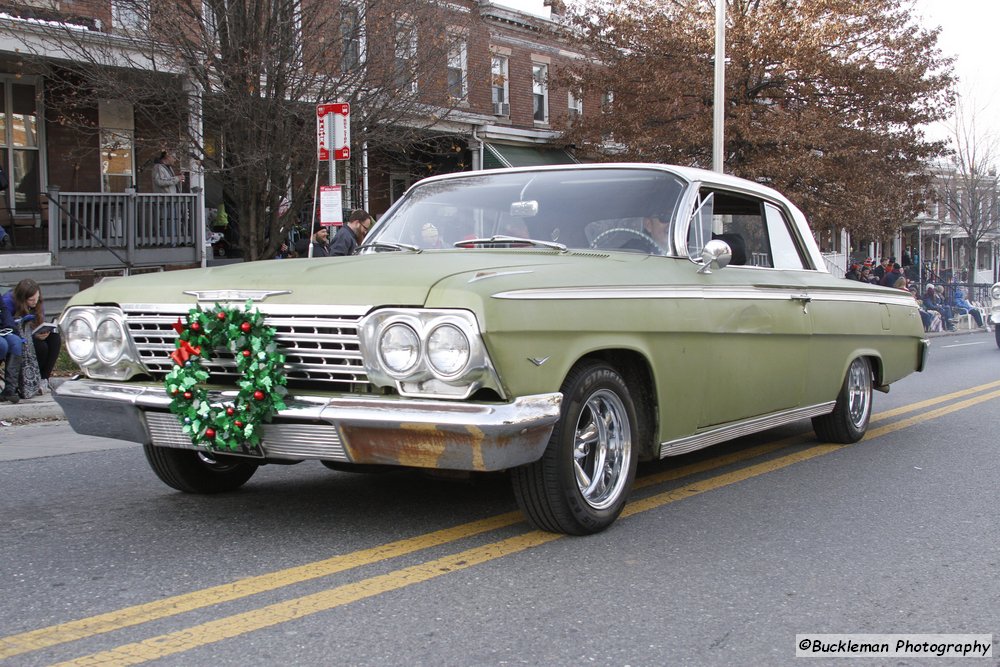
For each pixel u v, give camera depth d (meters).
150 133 17.86
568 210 5.36
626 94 24.61
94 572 4.00
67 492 5.57
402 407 3.79
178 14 13.60
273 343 4.02
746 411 5.59
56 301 13.65
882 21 22.97
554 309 4.05
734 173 22.34
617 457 4.61
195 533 4.60
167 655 3.13
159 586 3.81
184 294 4.30
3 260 13.80
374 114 15.38
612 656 3.16
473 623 3.43
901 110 23.33
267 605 3.59
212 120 14.66
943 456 6.75
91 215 14.56
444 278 3.90
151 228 15.38
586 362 4.37
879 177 23.36
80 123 16.14
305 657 3.12
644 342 4.64
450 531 4.60
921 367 8.12
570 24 26.05
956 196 36.81
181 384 4.09
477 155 25.59
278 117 14.16
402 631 3.35
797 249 6.55
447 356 3.74
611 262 4.71
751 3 23.17
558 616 3.51
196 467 5.23
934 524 4.91
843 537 4.64
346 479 5.83
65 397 4.53
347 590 3.76
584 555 4.25
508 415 3.74
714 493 5.54
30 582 3.87
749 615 3.56
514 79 27.48
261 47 13.70
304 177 15.40
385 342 3.82
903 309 7.69
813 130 21.58
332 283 4.04
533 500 4.32
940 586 3.93
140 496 5.42
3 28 13.58
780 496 5.48
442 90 16.67
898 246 47.25
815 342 6.32
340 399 3.89
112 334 4.45
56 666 3.04
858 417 7.23
